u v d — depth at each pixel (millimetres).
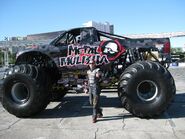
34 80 7062
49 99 7477
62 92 9250
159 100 6699
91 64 6699
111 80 7730
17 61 8352
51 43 8039
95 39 7863
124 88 6820
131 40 7703
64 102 9352
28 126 6379
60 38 8023
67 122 6660
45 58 8289
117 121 6602
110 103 8906
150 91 6871
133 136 5422
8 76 7223
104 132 5738
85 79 7723
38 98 7074
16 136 5629
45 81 7246
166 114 7262
